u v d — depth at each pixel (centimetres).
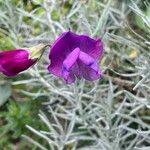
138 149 15
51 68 11
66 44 11
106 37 16
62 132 16
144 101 15
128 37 16
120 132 15
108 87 16
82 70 11
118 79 16
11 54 12
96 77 11
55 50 11
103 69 16
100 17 16
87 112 16
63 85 16
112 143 15
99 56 11
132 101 16
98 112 16
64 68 11
